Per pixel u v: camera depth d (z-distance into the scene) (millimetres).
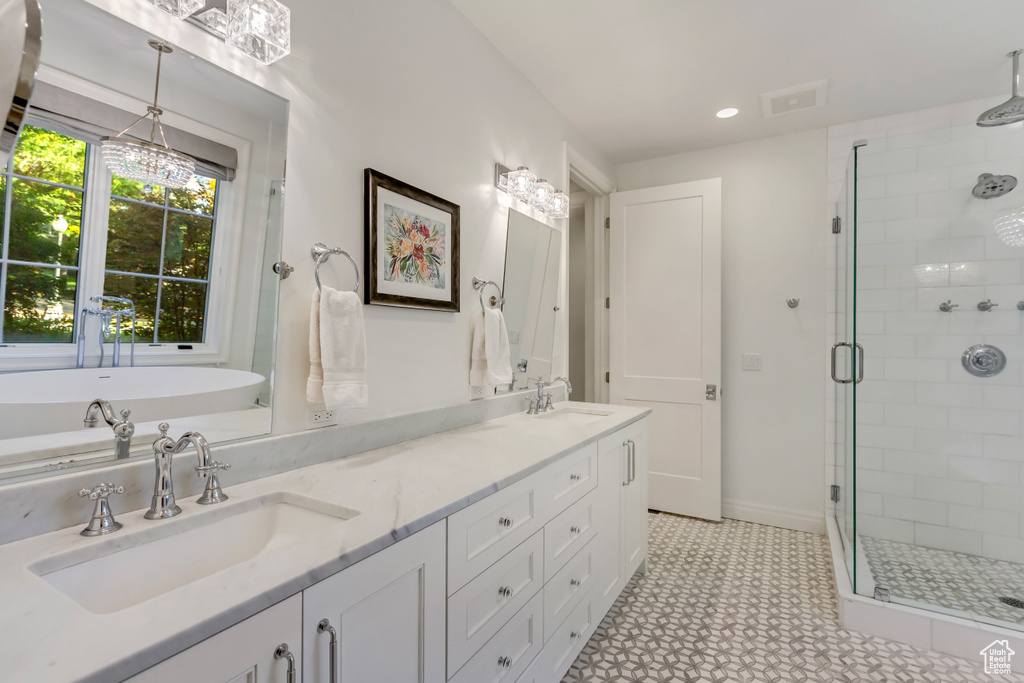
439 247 1821
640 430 2387
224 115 1166
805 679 1639
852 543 2137
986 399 2293
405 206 1666
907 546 2369
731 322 3209
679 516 3188
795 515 2990
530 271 2453
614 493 2035
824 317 2955
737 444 3176
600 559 1883
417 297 1716
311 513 1081
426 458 1438
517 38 2133
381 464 1367
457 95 1950
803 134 3027
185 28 1095
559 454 1533
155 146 1047
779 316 3070
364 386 1386
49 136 894
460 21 1971
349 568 826
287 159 1307
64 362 912
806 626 1944
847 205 2697
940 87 2488
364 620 860
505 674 1271
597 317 3539
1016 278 2254
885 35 2066
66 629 591
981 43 2113
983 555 2271
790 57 2242
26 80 549
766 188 3121
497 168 2188
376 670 884
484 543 1188
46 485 858
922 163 2381
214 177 1151
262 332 1254
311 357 1315
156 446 953
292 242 1317
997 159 2260
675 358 3209
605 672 1669
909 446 2389
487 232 2135
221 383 1165
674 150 3318
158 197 1051
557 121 2750
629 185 3539
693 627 1938
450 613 1071
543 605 1463
